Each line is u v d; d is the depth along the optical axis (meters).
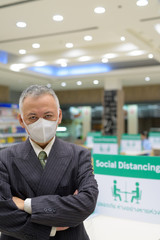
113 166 1.99
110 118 11.34
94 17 5.25
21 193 1.22
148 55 7.80
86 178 1.26
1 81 11.85
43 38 6.70
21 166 1.23
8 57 8.70
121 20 5.32
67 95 15.05
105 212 2.00
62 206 1.13
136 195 1.91
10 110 10.87
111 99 11.32
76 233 1.23
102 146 7.02
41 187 1.20
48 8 4.87
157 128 14.40
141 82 12.65
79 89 14.79
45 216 1.11
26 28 5.95
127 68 10.09
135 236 1.64
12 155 1.28
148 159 1.88
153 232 1.70
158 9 4.77
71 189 1.26
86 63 10.73
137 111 14.71
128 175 1.94
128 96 13.98
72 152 1.30
